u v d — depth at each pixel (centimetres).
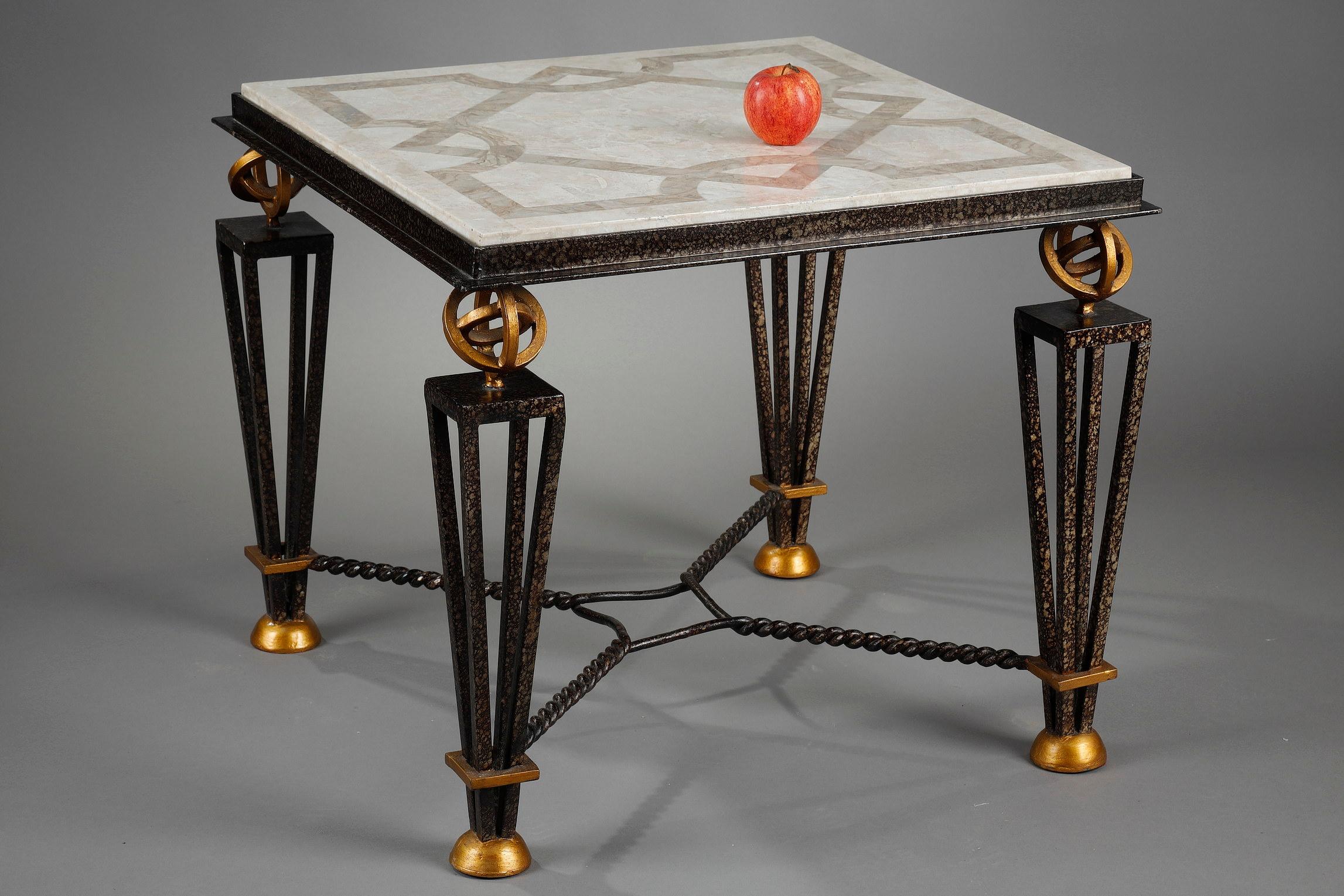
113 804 294
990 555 393
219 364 482
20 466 421
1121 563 386
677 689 337
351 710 326
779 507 379
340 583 377
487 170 266
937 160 278
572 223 239
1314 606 367
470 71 335
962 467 437
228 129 319
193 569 379
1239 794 300
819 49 361
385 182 262
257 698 329
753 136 291
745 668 345
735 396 479
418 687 336
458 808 296
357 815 293
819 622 361
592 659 347
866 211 257
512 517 255
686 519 411
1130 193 277
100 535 391
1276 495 417
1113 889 273
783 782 304
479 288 234
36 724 317
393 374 484
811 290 361
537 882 274
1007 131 297
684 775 306
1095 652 303
